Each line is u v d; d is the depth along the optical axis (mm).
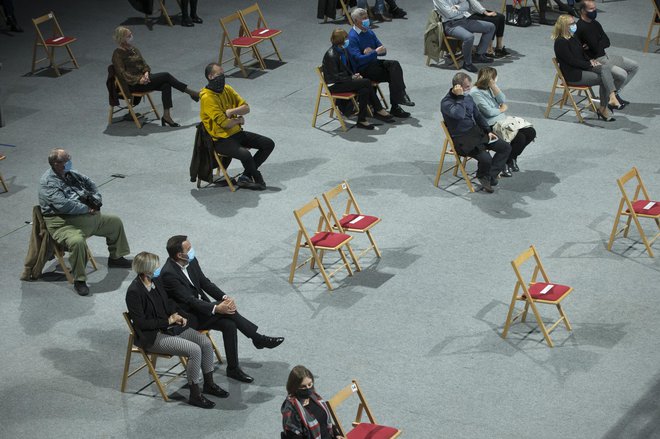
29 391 18188
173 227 24125
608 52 34812
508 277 21297
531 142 28188
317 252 22172
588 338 19047
